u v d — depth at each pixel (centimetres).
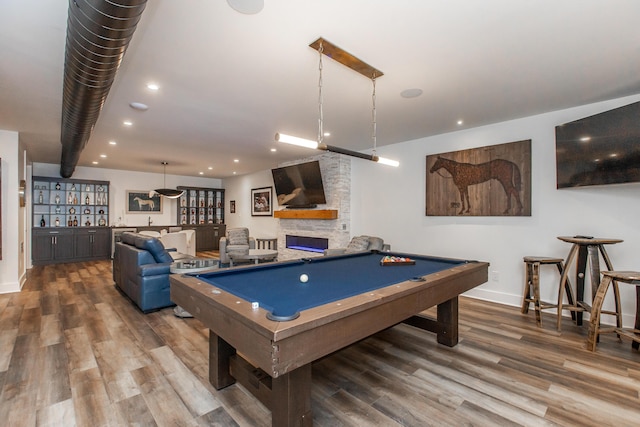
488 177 409
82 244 742
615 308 308
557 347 272
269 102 328
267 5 175
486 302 408
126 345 270
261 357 123
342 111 356
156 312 359
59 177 741
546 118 364
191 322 326
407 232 504
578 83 281
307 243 657
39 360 241
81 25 138
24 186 525
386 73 261
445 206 454
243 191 936
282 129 433
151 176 895
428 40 212
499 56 233
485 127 414
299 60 240
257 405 188
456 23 192
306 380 156
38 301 400
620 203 319
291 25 195
